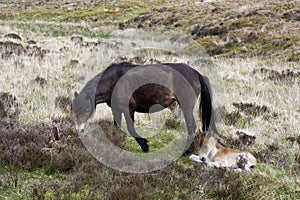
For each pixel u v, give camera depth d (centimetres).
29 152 512
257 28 2330
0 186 441
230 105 902
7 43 1597
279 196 467
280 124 764
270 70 1418
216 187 469
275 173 527
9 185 445
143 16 3183
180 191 460
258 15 2552
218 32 2405
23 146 528
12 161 492
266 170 538
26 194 430
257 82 1226
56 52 1552
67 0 4488
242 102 948
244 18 2531
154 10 3450
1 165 486
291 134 705
